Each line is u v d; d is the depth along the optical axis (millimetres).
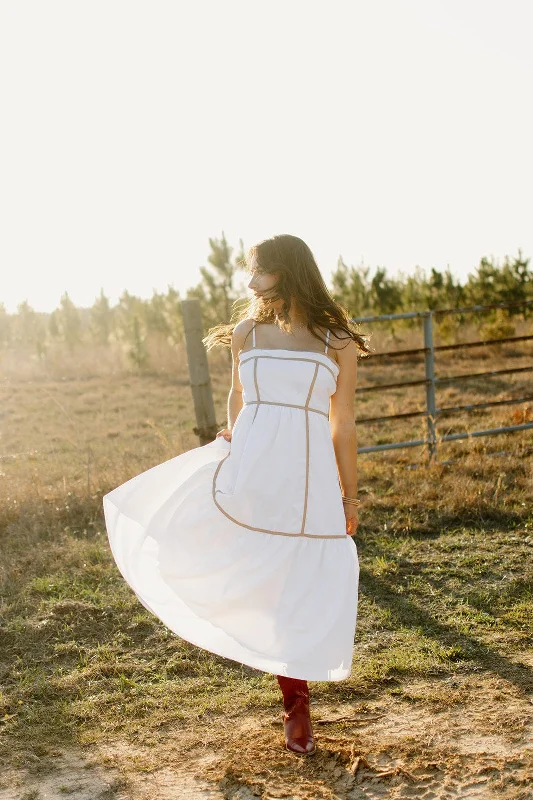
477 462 6809
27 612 4059
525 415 8938
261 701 3107
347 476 2727
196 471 2729
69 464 7820
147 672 3434
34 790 2469
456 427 9148
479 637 3662
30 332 24031
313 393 2637
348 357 2721
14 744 2795
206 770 2566
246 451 2596
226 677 3365
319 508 2600
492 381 12969
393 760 2576
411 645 3604
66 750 2752
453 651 3486
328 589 2557
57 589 4363
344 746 2672
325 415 2684
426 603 4133
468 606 4051
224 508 2590
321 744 2695
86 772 2586
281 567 2533
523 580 4363
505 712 2895
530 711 2895
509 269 19453
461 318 19281
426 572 4559
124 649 3676
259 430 2607
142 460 6809
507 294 19281
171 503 2654
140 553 2807
